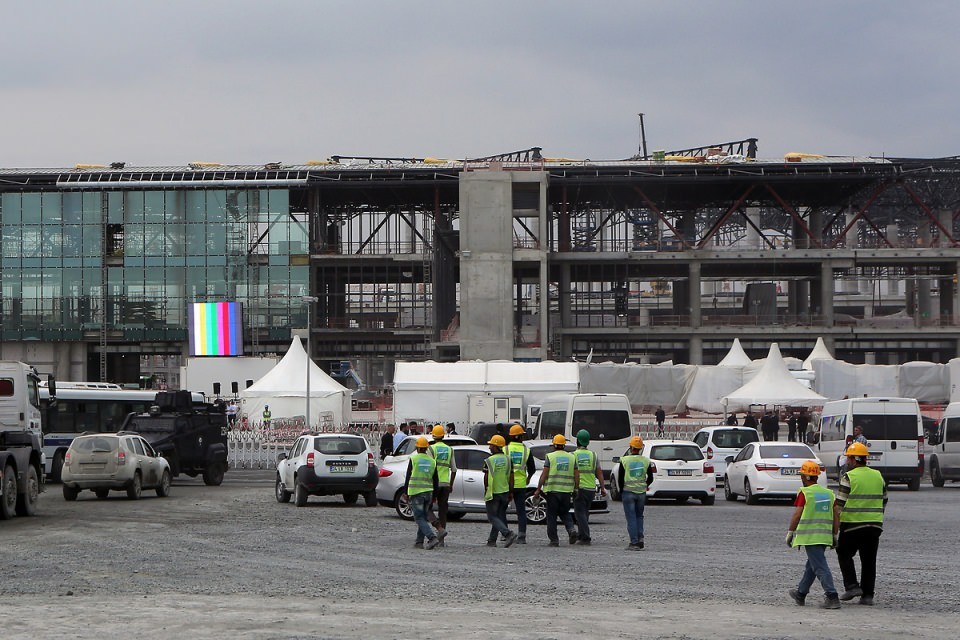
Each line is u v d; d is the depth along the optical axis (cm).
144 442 4616
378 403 11475
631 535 2647
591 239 15275
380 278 15225
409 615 1662
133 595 1867
